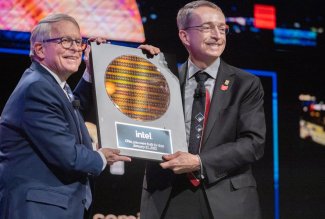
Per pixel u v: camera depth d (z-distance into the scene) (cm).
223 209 502
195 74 536
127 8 892
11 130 471
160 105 518
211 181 498
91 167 467
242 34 951
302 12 972
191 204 511
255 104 526
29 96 465
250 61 953
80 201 476
